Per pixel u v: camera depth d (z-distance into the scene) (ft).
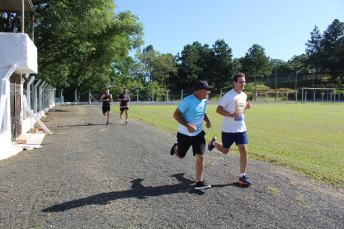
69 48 65.92
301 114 74.08
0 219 11.43
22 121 34.12
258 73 271.90
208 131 38.91
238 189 15.07
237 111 15.48
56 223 11.10
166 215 11.89
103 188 15.21
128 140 31.12
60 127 43.32
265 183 16.06
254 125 47.96
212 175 17.57
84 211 12.23
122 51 86.58
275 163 20.77
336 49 244.42
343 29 246.88
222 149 16.93
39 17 56.70
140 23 78.54
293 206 12.81
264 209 12.48
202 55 274.57
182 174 17.88
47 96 85.30
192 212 12.17
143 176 17.47
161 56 238.89
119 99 48.80
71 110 88.53
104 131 38.40
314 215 11.88
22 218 11.53
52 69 91.45
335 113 78.18
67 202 13.24
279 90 254.27
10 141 25.57
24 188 15.15
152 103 159.63
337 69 244.22
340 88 240.32
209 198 13.80
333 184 15.90
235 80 15.69
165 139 31.89
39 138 32.04
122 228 10.73
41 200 13.47
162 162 21.04
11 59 26.66
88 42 69.00
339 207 12.71
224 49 264.72
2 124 24.95
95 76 151.12
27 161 21.45
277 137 34.63
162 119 56.34
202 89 14.65
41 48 67.15
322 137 34.78
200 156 15.03
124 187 15.39
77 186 15.52
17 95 31.76
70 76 149.07
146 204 13.06
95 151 25.17
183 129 15.35
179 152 15.85
